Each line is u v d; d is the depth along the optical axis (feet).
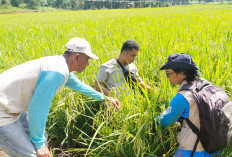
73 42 6.28
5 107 5.99
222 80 9.34
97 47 16.69
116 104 8.25
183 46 14.89
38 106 5.84
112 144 7.66
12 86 5.93
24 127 7.34
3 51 17.26
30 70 5.94
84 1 354.95
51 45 17.40
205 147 6.13
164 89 8.47
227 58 12.20
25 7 335.26
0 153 9.16
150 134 7.52
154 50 14.21
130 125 7.53
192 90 6.02
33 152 6.54
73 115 8.73
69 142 9.43
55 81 5.89
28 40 22.15
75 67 6.51
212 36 18.85
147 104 7.96
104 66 10.19
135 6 375.66
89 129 9.43
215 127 5.65
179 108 6.10
